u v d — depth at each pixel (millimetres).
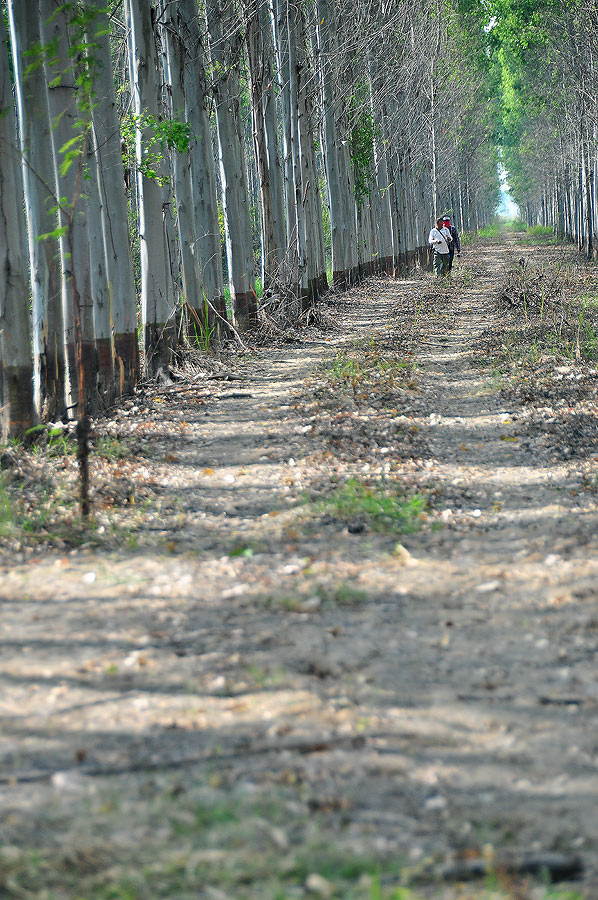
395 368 19109
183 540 9242
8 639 6730
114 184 16891
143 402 16891
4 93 12781
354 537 9078
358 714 5438
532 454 12484
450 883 3891
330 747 5027
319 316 28672
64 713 5531
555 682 5859
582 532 8812
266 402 16766
